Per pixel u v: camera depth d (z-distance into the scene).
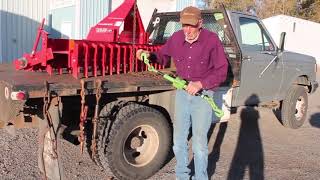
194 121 3.75
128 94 4.39
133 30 4.96
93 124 3.87
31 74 4.18
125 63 4.56
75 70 3.99
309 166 5.13
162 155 4.45
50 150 3.60
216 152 5.50
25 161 4.62
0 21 11.77
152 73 4.68
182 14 3.49
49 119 3.52
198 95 3.66
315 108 9.41
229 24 5.58
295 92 6.95
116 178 4.25
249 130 6.77
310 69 7.28
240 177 4.61
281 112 7.04
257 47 6.11
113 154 4.06
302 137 6.59
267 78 6.25
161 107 4.62
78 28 11.39
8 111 3.35
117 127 4.05
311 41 25.64
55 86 3.46
